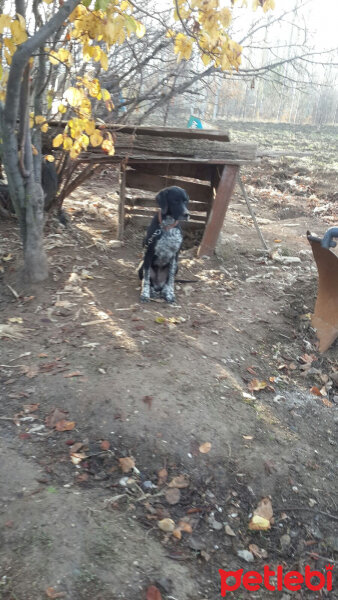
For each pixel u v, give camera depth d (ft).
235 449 11.91
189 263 20.61
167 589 8.83
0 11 16.37
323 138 63.16
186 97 31.42
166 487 10.78
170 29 15.38
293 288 19.49
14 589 8.19
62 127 19.93
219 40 14.08
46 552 8.77
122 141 19.80
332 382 15.39
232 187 20.27
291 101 78.38
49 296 16.66
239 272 20.48
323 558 10.45
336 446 13.05
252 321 16.99
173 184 22.35
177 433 11.79
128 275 18.86
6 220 21.83
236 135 59.98
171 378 13.33
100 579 8.61
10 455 10.66
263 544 10.44
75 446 11.14
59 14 13.35
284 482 11.55
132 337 14.84
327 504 11.41
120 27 13.38
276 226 27.30
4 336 14.43
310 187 38.06
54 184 20.70
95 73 22.80
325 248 15.96
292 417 13.52
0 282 17.43
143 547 9.42
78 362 13.47
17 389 12.50
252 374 14.65
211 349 15.02
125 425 11.71
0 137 15.51
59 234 20.90
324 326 17.03
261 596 9.46
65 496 9.92
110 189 28.50
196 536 10.09
